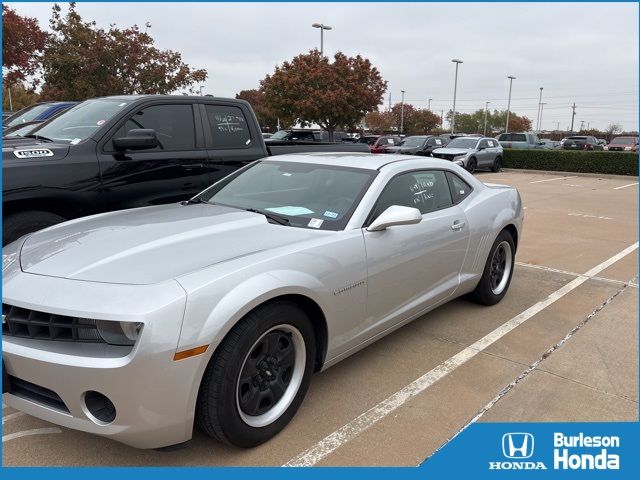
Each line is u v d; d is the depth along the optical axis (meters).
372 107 26.73
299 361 2.91
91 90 17.11
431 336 4.24
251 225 3.23
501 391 3.39
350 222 3.28
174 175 5.03
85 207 4.44
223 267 2.58
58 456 2.66
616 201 13.49
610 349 4.07
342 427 2.95
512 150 25.16
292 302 2.78
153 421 2.31
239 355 2.50
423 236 3.77
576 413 3.18
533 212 11.34
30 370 2.37
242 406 2.64
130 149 4.72
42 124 5.29
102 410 2.37
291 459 2.68
